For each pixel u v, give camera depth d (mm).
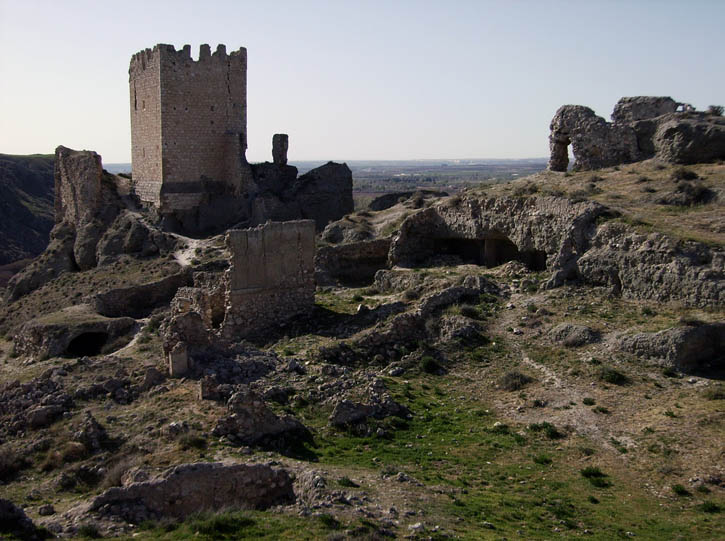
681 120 44156
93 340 43469
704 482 19156
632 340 27328
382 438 22266
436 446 21922
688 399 23797
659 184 39719
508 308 33312
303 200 70125
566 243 34906
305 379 25625
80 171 68875
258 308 34438
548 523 16969
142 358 30844
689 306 28828
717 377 25156
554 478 19891
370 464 20094
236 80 67188
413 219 44562
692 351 26125
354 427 22641
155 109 64875
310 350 29859
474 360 29156
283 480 17828
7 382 28000
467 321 31375
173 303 39875
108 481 18453
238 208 66562
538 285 34812
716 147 41906
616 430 22609
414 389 26781
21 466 20609
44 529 15367
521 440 22438
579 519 17266
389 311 33875
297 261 35531
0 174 145500
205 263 52594
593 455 21250
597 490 19172
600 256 33000
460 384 27484
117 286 52750
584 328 29156
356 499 16891
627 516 17594
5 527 15094
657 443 21344
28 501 18281
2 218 130250
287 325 34750
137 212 67375
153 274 53812
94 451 20641
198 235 64562
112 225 66812
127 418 22297
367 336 30625
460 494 18359
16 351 45469
